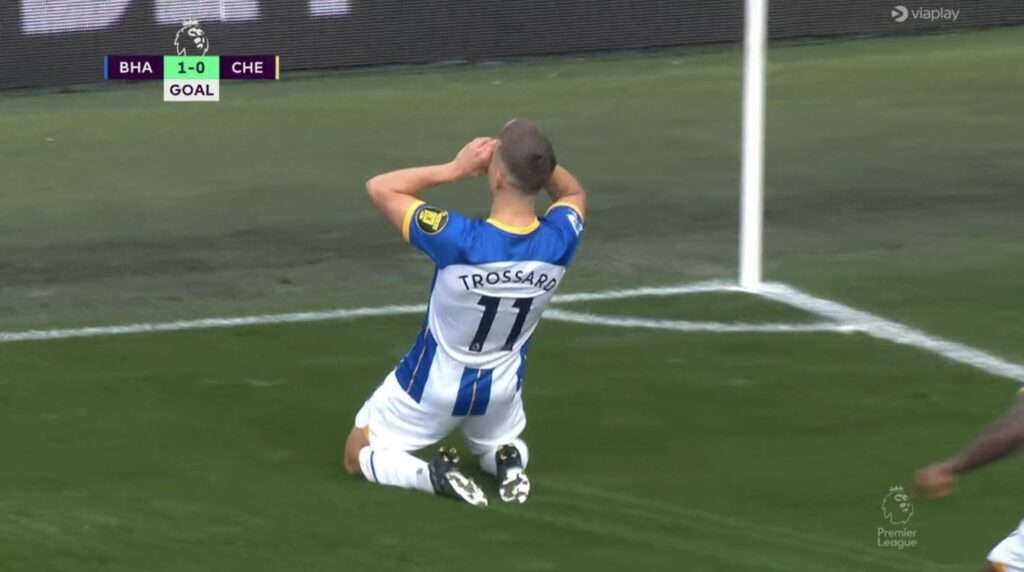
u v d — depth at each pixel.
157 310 32.38
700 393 26.27
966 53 65.94
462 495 20.41
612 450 23.36
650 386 26.67
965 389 26.56
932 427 24.52
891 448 23.48
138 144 51.38
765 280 34.41
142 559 18.48
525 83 61.19
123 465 22.31
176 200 43.62
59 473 21.94
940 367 27.81
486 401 20.66
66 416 24.80
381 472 21.16
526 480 20.75
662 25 68.19
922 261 35.94
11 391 26.25
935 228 39.34
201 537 19.23
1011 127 52.28
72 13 60.88
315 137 52.25
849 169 46.69
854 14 70.44
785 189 44.28
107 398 25.88
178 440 23.56
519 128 19.77
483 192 43.97
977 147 49.44
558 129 52.84
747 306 32.16
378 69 64.62
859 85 60.03
